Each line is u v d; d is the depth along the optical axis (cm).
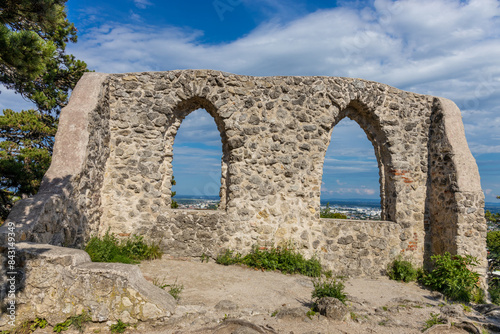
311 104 770
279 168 749
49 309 369
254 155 743
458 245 718
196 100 763
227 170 767
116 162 715
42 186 520
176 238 715
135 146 724
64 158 571
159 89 737
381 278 762
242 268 690
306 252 739
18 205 446
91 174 625
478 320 499
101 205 687
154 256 688
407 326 449
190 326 394
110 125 721
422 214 812
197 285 561
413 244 795
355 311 486
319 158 767
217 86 746
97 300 375
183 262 689
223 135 771
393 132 806
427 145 833
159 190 730
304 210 750
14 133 1027
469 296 652
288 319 432
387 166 821
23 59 436
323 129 774
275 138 752
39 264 371
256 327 386
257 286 586
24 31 426
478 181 742
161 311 388
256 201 736
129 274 386
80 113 613
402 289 692
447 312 507
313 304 479
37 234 434
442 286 699
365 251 765
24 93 787
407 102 826
